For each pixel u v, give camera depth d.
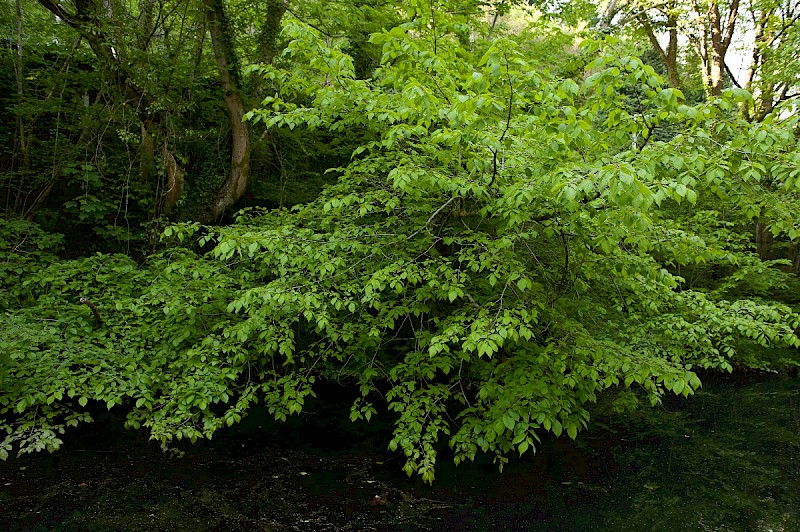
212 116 9.16
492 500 4.50
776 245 11.19
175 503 4.22
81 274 6.24
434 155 4.19
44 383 4.64
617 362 3.80
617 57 3.06
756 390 8.45
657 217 5.16
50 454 4.87
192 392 4.61
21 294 5.99
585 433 6.21
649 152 3.16
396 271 3.92
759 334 4.67
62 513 3.97
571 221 3.46
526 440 3.64
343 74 4.05
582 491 4.75
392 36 3.45
